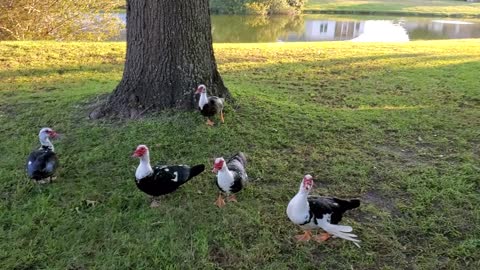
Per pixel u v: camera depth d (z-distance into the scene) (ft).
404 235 7.29
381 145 10.64
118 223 7.27
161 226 7.24
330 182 8.86
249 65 18.65
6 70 16.39
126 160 9.19
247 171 9.01
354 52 22.13
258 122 11.21
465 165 9.55
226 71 17.56
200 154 9.56
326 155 9.93
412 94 14.97
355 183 8.82
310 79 16.72
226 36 42.96
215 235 7.08
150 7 10.49
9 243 6.70
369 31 48.47
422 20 60.34
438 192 8.50
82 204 7.73
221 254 6.70
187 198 8.04
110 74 16.56
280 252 6.81
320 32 47.34
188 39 10.84
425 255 6.84
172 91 11.02
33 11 26.84
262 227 7.32
